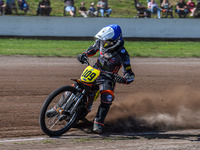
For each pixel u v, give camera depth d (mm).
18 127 14000
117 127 15016
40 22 46344
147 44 44000
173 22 49938
